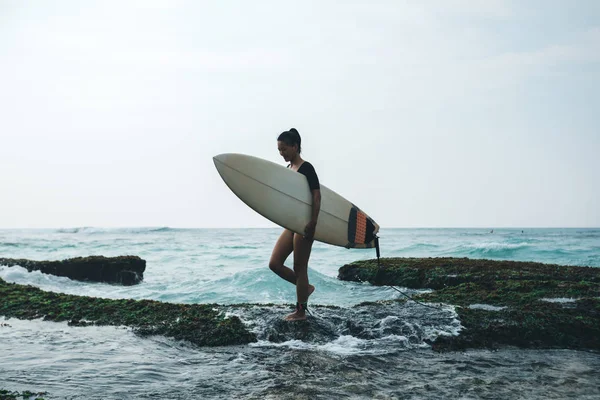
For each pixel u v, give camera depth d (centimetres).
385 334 504
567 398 338
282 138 505
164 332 520
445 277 1120
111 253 2567
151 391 342
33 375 373
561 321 535
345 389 348
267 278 1159
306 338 494
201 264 1889
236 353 451
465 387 358
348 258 2200
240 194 498
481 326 524
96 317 593
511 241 3900
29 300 682
